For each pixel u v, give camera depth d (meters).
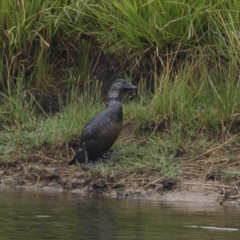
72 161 13.72
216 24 15.22
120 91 13.82
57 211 10.98
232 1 15.45
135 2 15.52
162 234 9.54
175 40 15.48
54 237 9.36
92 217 10.55
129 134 14.52
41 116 15.56
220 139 13.99
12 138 14.73
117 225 10.05
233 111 14.17
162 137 14.21
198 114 14.34
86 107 15.01
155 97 14.64
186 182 12.71
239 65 14.77
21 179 13.51
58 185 13.17
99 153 13.70
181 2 15.38
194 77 15.02
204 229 9.86
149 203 11.83
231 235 9.52
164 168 13.09
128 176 13.00
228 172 12.77
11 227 9.90
